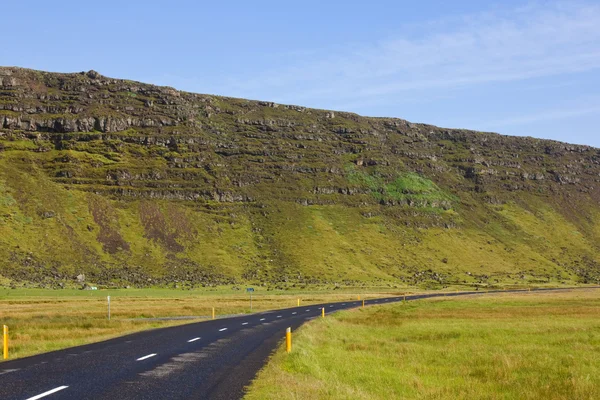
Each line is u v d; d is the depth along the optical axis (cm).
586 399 1566
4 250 13888
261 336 3089
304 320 4634
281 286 15300
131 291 12169
